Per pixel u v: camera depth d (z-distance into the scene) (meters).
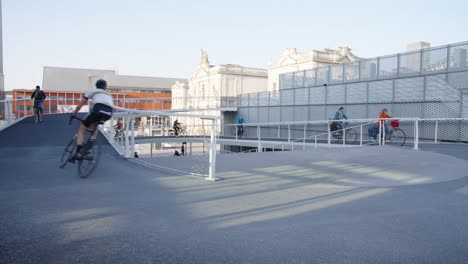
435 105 17.70
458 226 4.04
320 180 6.90
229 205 4.88
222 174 7.39
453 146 13.88
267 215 4.43
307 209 4.75
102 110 6.38
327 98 24.42
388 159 9.70
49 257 3.04
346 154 10.64
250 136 32.09
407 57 19.36
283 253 3.20
